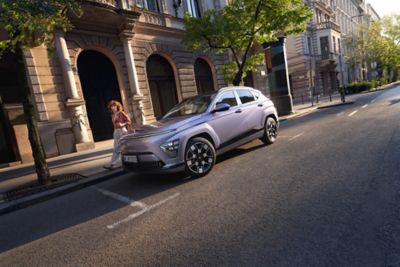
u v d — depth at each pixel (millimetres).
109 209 4449
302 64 32562
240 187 4512
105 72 13461
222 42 12984
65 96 10953
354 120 10125
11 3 5195
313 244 2666
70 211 4680
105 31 12445
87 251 3160
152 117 14328
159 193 4824
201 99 6434
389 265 2258
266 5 11953
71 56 11312
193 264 2600
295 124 11688
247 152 7055
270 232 2988
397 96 18281
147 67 15094
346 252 2486
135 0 14133
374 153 5371
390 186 3748
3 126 9766
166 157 4973
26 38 6633
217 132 5852
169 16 15641
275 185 4383
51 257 3156
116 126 7102
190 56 17000
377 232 2742
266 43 16031
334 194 3746
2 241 3844
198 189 4707
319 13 37531
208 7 18891
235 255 2652
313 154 5938
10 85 10102
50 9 5609
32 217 4695
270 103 7809
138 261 2789
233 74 15195
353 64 39656
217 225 3309
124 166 5559
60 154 10586
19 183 6844
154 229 3457
